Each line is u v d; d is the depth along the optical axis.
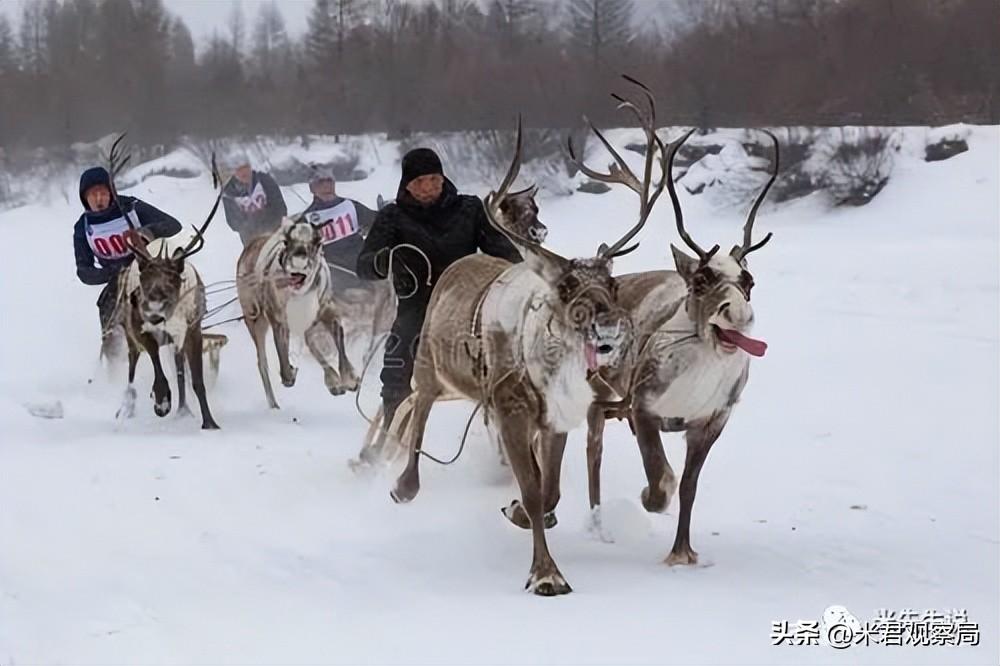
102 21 49.03
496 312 6.59
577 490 8.23
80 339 15.24
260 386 12.29
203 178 38.12
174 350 10.81
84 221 11.62
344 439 9.80
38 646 5.45
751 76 37.78
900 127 34.84
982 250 20.20
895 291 16.75
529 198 8.58
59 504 7.73
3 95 45.12
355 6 44.69
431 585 6.28
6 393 11.79
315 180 12.62
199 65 48.00
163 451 9.30
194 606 5.95
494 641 5.41
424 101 38.59
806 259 20.58
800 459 8.90
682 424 6.80
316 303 11.09
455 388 7.23
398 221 8.37
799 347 13.24
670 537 7.18
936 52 39.91
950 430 9.61
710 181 32.44
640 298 7.10
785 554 6.79
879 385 11.25
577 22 40.91
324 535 7.11
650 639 5.43
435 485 8.18
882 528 7.30
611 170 7.34
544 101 36.22
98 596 6.09
